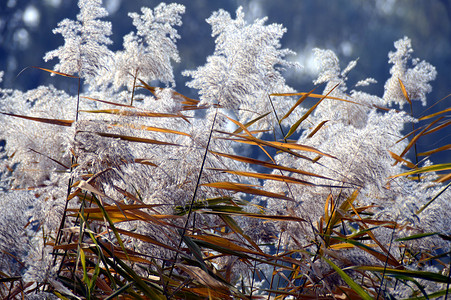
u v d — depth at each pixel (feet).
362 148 9.75
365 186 9.91
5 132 10.16
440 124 10.18
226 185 9.63
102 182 9.36
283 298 9.89
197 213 9.84
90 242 9.50
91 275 9.53
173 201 9.59
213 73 9.75
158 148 9.86
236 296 9.55
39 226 9.84
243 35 9.82
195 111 10.20
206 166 9.70
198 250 9.52
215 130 9.67
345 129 10.08
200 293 9.64
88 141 9.36
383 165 9.75
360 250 9.74
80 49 9.83
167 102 9.86
